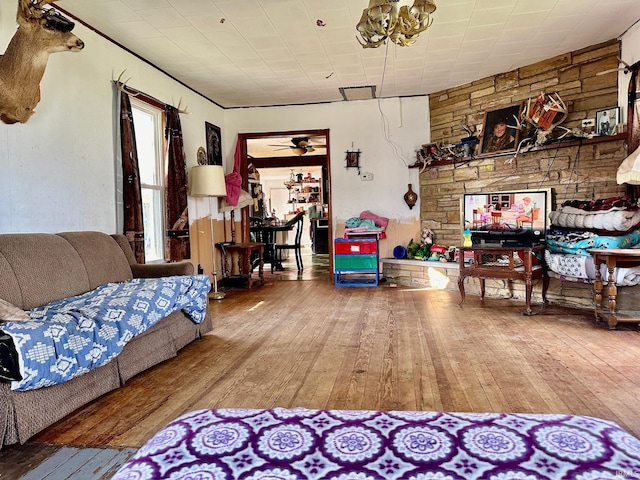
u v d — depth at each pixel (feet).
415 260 18.17
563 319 11.89
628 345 9.50
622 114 12.84
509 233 15.65
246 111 20.33
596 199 13.23
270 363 9.07
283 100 19.45
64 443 6.00
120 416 6.80
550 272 13.56
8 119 8.69
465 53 14.23
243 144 20.67
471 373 8.16
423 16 8.09
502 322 11.79
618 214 11.24
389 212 19.62
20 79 8.46
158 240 14.97
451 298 15.29
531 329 11.01
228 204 18.99
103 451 5.78
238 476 2.28
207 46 13.11
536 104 14.37
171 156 15.10
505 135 15.78
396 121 19.39
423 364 8.71
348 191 19.93
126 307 7.95
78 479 5.15
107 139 12.00
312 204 42.45
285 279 21.13
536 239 14.88
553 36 12.97
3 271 7.64
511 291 14.84
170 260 14.84
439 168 18.30
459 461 2.34
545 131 14.11
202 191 15.90
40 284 8.27
